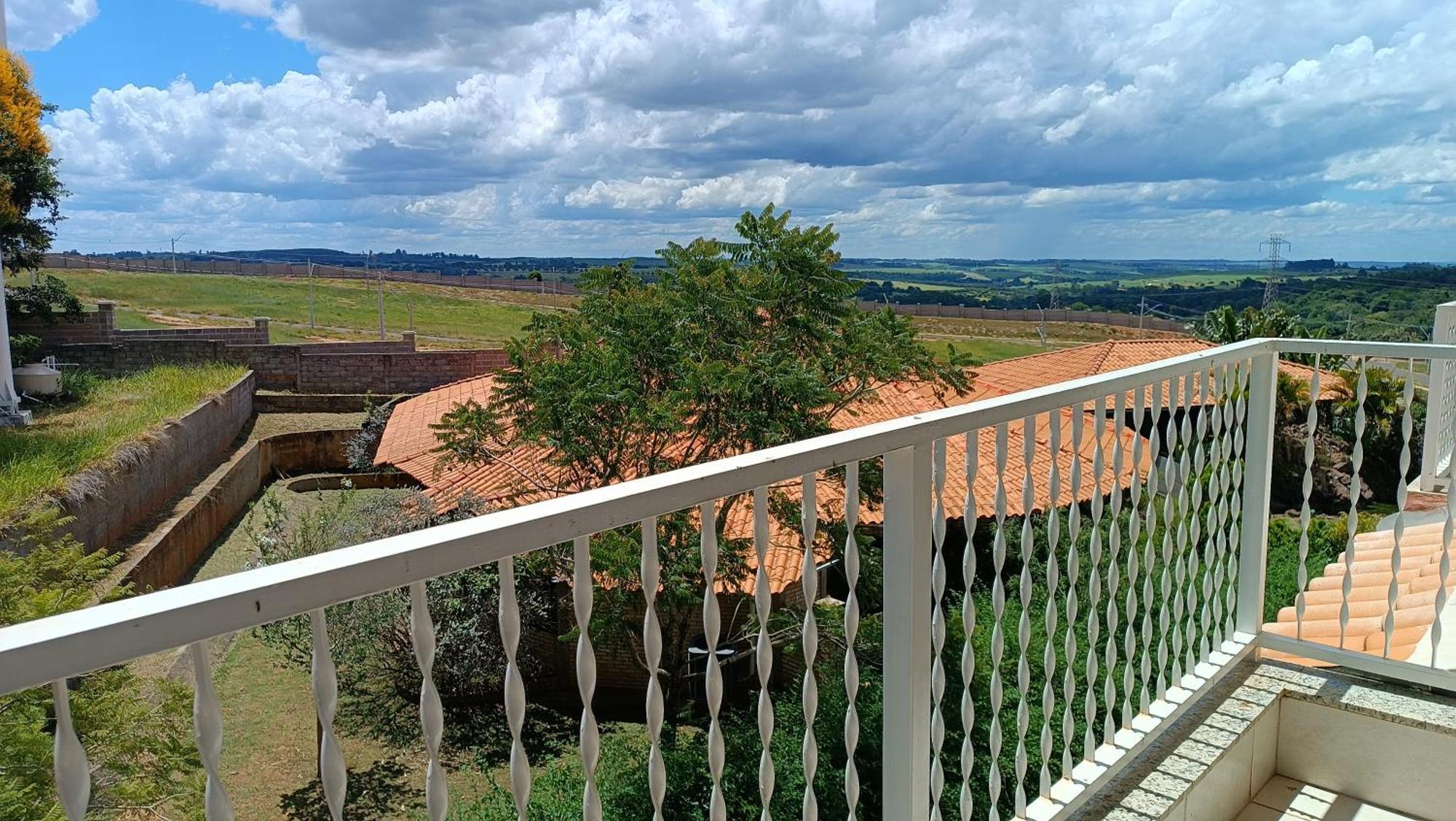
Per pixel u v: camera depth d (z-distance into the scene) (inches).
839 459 69.5
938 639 83.4
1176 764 111.3
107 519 641.6
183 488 850.8
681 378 410.6
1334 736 126.3
